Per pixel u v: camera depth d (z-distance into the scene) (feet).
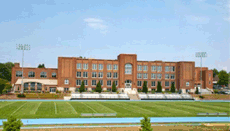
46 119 171.63
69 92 368.68
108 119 177.78
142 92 397.39
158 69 433.07
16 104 245.24
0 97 306.96
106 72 410.72
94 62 408.05
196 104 289.74
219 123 173.27
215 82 652.48
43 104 251.60
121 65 409.69
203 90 445.78
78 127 149.07
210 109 245.24
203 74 472.85
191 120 182.60
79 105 252.62
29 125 151.33
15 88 364.79
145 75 426.92
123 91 403.13
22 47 337.11
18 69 382.83
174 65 440.86
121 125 157.38
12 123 107.76
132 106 256.52
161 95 367.86
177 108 247.09
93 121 168.76
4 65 550.77
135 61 415.03
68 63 394.32
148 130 114.83
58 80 387.14
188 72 432.25
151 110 227.81
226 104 295.69
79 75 400.67
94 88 404.77
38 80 385.29
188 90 429.79
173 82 439.22
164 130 146.72
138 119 180.14
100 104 269.23
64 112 201.16
